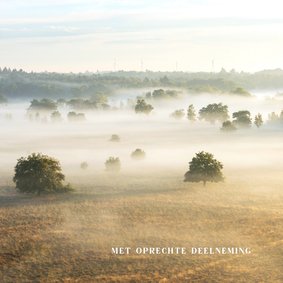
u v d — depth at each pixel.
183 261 45.09
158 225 56.59
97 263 44.59
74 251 47.75
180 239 51.50
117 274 42.00
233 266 43.88
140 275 41.69
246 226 55.88
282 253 46.94
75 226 56.38
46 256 46.41
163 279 40.75
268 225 56.09
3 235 52.88
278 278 41.00
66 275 41.84
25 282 40.47
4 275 41.88
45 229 55.12
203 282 40.28
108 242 50.50
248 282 40.25
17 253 47.25
